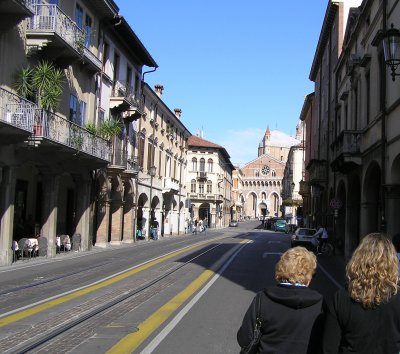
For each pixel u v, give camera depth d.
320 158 44.75
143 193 40.56
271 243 38.69
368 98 24.00
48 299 11.55
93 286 13.76
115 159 31.27
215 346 7.49
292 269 3.48
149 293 12.66
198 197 83.75
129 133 36.12
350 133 24.31
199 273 17.34
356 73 26.50
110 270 17.84
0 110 17.50
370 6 23.66
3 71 18.75
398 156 17.98
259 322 3.40
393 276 2.97
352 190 27.47
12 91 19.42
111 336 8.03
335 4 36.34
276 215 153.25
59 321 9.09
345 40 29.98
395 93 18.12
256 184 156.25
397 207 18.45
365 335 2.90
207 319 9.45
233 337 8.07
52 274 16.39
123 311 10.20
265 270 18.88
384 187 18.55
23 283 14.19
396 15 18.33
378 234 3.20
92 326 8.77
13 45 19.48
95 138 25.17
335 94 34.41
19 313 9.85
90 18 27.56
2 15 18.23
